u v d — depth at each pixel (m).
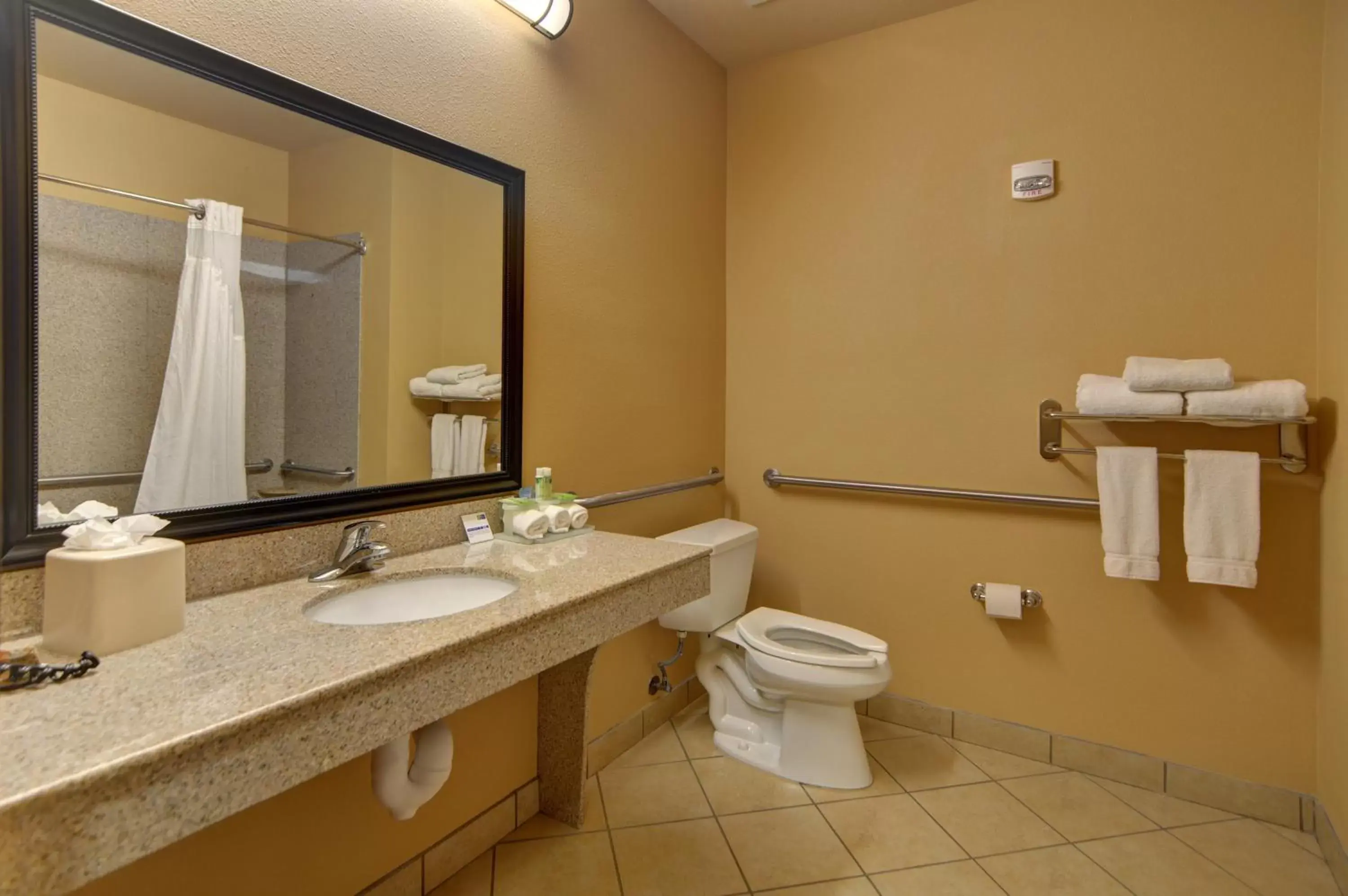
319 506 1.30
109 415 1.03
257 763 0.73
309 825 1.29
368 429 1.40
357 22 1.36
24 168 0.92
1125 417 1.83
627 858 1.64
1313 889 1.55
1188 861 1.65
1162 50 1.92
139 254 1.06
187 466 1.12
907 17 2.28
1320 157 1.74
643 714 2.25
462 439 1.60
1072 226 2.06
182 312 1.11
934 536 2.30
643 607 1.38
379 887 1.41
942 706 2.30
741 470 2.68
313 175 1.29
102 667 0.83
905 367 2.34
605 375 2.06
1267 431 1.82
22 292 0.93
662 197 2.30
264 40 1.20
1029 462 2.13
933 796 1.93
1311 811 1.78
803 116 2.51
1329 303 1.68
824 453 2.50
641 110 2.19
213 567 1.14
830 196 2.46
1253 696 1.86
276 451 1.25
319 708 0.78
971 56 2.20
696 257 2.50
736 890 1.53
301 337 1.28
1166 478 1.95
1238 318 1.85
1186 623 1.94
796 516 2.57
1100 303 2.03
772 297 2.60
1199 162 1.89
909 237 2.32
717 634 2.21
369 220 1.39
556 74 1.85
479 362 1.63
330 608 1.18
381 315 1.42
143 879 1.05
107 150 1.01
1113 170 2.00
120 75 1.02
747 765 2.08
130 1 1.04
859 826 1.77
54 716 0.70
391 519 1.44
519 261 1.72
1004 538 2.19
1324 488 1.73
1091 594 2.06
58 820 0.58
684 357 2.44
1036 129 2.10
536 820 1.80
